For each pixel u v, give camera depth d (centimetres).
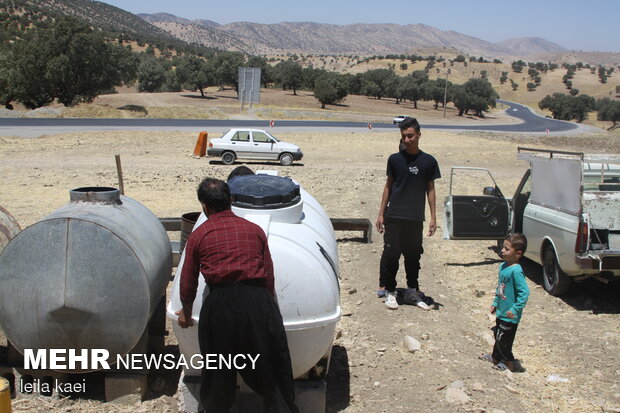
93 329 427
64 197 1394
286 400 364
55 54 6419
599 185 828
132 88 13112
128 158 2378
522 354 577
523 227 845
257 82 4316
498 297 539
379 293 724
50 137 3055
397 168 649
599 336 625
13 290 423
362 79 14025
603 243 755
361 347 575
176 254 696
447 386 494
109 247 423
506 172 2259
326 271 423
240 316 348
